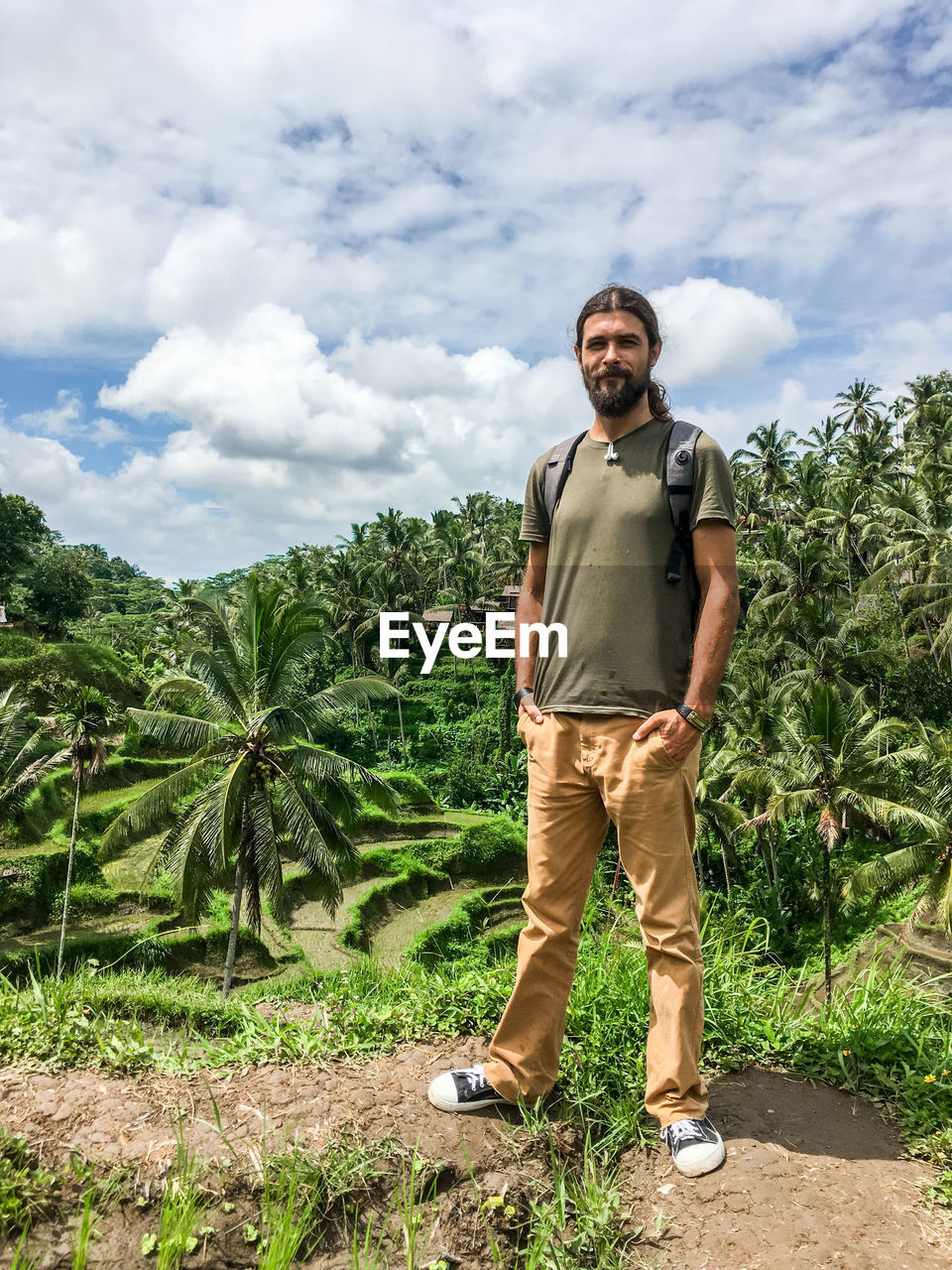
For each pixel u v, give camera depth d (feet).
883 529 146.00
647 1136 7.41
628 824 7.00
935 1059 8.43
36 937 88.43
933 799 70.28
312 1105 7.14
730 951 10.61
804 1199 6.37
